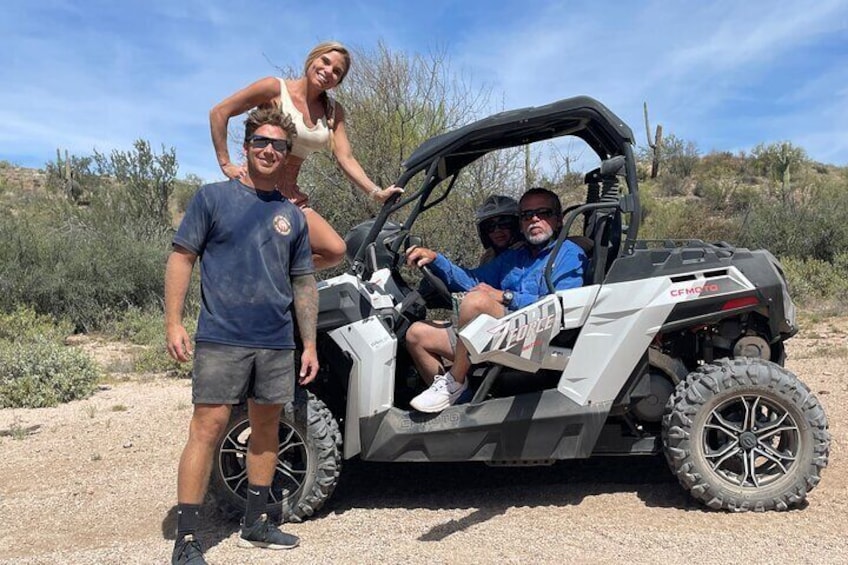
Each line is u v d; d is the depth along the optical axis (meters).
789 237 15.85
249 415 3.82
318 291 4.23
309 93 4.32
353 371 4.18
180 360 3.56
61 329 12.37
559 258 4.32
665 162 33.12
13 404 7.63
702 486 4.09
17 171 37.31
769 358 4.49
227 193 3.65
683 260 4.26
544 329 4.09
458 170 4.84
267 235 3.63
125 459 5.61
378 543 3.80
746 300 4.21
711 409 4.11
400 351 4.56
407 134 12.52
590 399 4.16
